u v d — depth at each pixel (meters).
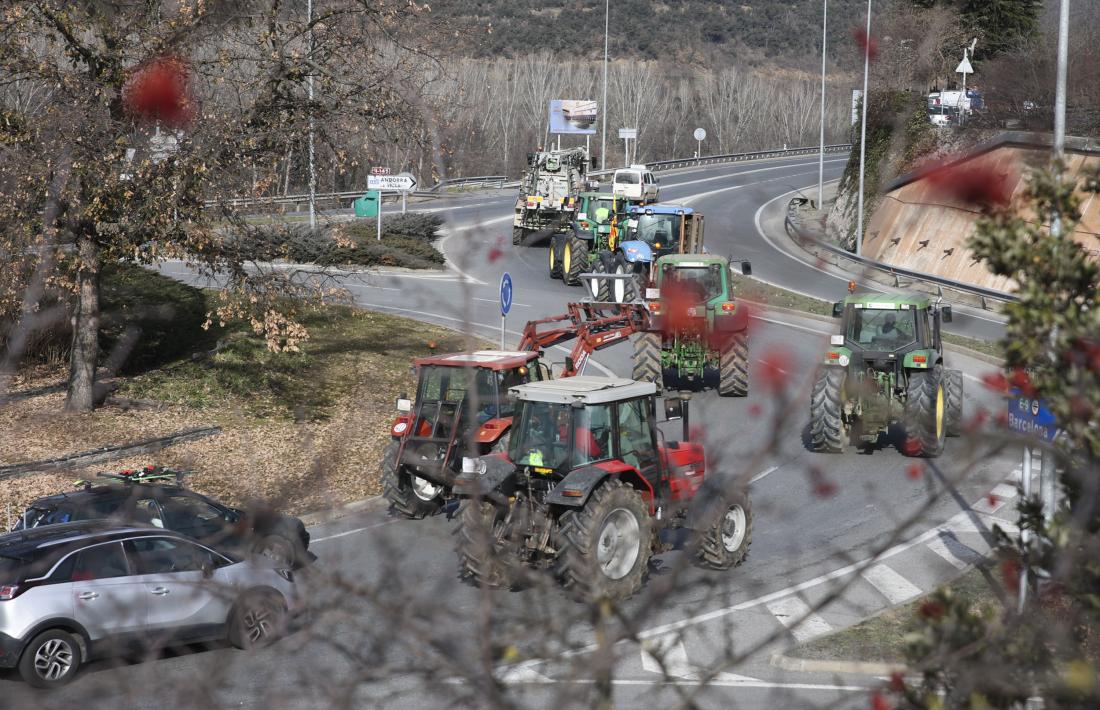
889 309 64.81
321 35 77.88
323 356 93.56
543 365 59.72
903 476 61.12
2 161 67.00
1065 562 12.43
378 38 80.88
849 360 63.84
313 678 15.27
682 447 48.56
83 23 66.81
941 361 66.94
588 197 132.00
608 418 43.38
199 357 89.00
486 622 12.30
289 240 86.88
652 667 35.38
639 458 44.41
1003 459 62.41
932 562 47.47
